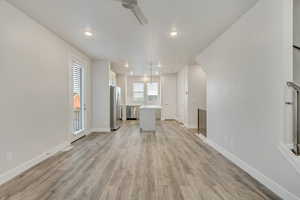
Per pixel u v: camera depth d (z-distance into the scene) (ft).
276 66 6.84
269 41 7.22
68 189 7.19
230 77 10.57
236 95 9.87
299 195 5.85
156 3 8.02
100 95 19.60
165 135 18.08
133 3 6.57
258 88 7.93
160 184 7.64
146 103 33.37
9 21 8.05
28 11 8.77
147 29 10.98
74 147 13.50
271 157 7.13
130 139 16.29
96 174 8.63
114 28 10.82
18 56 8.61
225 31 11.22
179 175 8.55
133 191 7.06
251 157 8.50
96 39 12.80
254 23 8.18
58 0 7.75
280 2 6.59
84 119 17.46
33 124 9.72
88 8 8.45
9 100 8.09
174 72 28.91
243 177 8.34
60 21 9.87
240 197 6.64
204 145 14.15
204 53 15.28
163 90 30.66
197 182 7.84
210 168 9.42
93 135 18.03
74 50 14.87
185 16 9.29
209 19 9.64
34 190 7.11
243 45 9.12
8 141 8.03
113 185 7.54
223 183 7.75
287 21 6.46
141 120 20.58
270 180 7.19
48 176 8.38
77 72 16.30
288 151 6.34
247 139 8.81
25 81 9.09
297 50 7.79
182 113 25.79
